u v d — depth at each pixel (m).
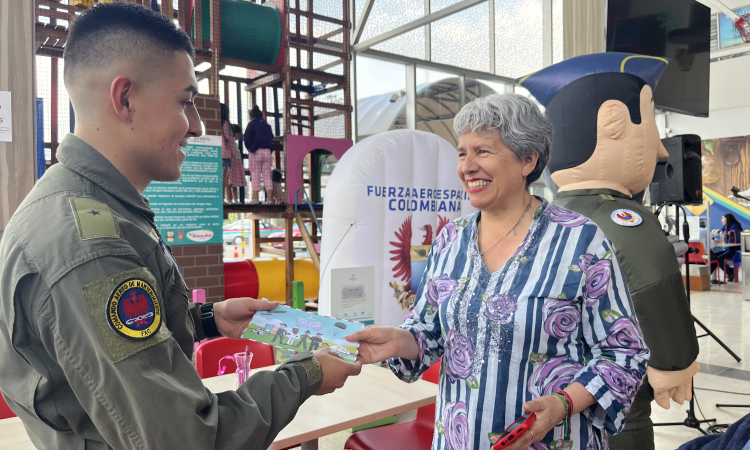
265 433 0.82
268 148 5.36
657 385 2.09
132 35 0.87
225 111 5.02
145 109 0.89
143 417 0.71
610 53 2.42
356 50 6.35
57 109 4.25
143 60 0.87
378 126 6.61
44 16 4.04
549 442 1.15
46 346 0.74
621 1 3.64
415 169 3.65
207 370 2.35
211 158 4.43
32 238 0.76
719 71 8.17
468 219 1.42
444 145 3.79
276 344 1.19
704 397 3.83
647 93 2.33
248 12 5.06
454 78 6.83
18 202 2.70
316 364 0.94
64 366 0.72
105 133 0.88
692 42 4.41
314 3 5.82
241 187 5.21
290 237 5.29
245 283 4.97
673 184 3.66
